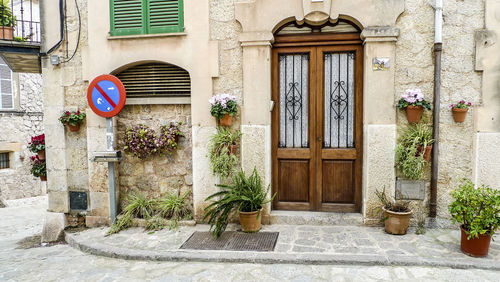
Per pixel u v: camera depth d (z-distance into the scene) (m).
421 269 3.46
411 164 4.21
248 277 3.41
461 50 4.27
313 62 4.79
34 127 11.61
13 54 5.28
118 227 4.78
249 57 4.67
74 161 5.24
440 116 4.34
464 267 3.44
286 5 4.56
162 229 4.76
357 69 4.69
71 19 5.14
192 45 4.82
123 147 5.18
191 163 5.02
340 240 4.12
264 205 4.74
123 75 5.15
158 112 5.10
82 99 5.17
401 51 4.39
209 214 4.47
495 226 3.47
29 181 11.46
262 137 4.69
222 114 4.59
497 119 4.21
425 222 4.45
